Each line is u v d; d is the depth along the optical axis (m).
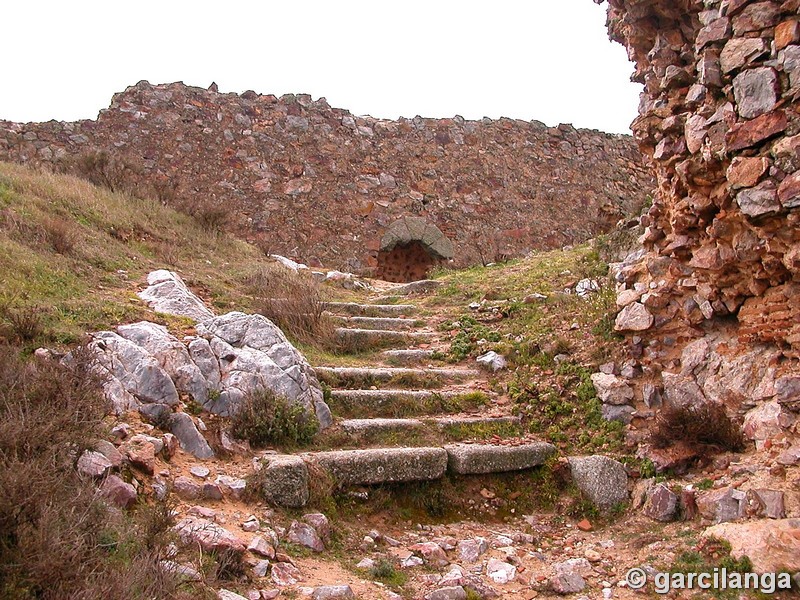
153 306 6.20
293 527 3.91
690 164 5.14
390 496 4.64
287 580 3.43
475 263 14.87
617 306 6.37
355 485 4.55
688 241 5.55
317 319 7.38
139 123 13.88
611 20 7.21
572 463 5.16
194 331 5.47
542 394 6.02
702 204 5.20
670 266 5.82
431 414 5.79
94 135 13.55
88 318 5.24
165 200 11.71
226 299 7.36
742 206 4.59
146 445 3.89
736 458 4.69
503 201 16.81
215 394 4.71
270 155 14.80
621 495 4.90
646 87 6.55
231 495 4.00
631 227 8.66
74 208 8.97
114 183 11.47
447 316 8.33
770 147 4.52
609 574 3.96
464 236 16.22
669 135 5.55
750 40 4.66
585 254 9.37
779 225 4.52
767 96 4.51
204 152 14.27
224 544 3.38
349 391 5.75
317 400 5.20
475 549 4.23
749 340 5.07
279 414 4.75
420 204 15.95
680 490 4.62
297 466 4.19
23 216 7.50
